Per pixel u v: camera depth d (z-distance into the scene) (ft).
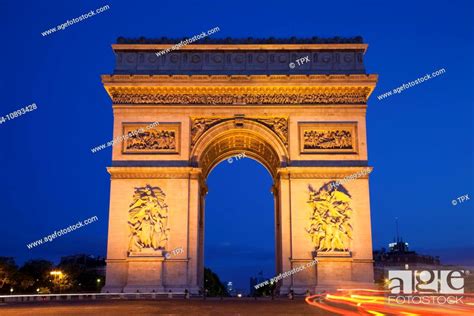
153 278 309.83
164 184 324.19
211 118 334.85
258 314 187.93
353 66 338.95
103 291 307.58
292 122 332.39
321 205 320.29
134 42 343.46
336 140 330.34
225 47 342.03
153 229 316.60
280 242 329.11
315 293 306.96
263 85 331.98
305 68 339.36
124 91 335.26
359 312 194.39
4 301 310.04
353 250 314.14
